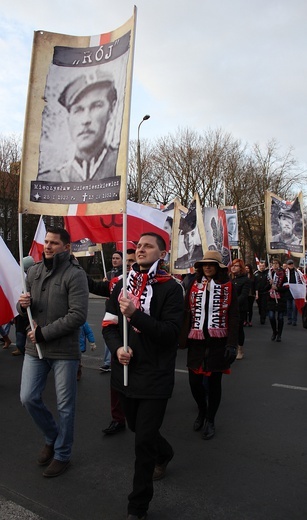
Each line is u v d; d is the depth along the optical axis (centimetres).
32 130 327
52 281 334
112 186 297
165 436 413
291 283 1006
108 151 302
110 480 323
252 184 3538
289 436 411
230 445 391
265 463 354
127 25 301
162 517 276
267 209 1077
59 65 328
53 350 326
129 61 295
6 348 854
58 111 324
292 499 298
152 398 272
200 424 431
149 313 286
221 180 3519
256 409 489
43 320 332
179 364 731
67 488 310
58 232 343
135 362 279
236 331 418
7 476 329
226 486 316
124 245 283
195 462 357
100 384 591
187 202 3519
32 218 3597
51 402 512
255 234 3966
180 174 3544
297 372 665
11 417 462
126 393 280
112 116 303
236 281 773
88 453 372
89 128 313
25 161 324
